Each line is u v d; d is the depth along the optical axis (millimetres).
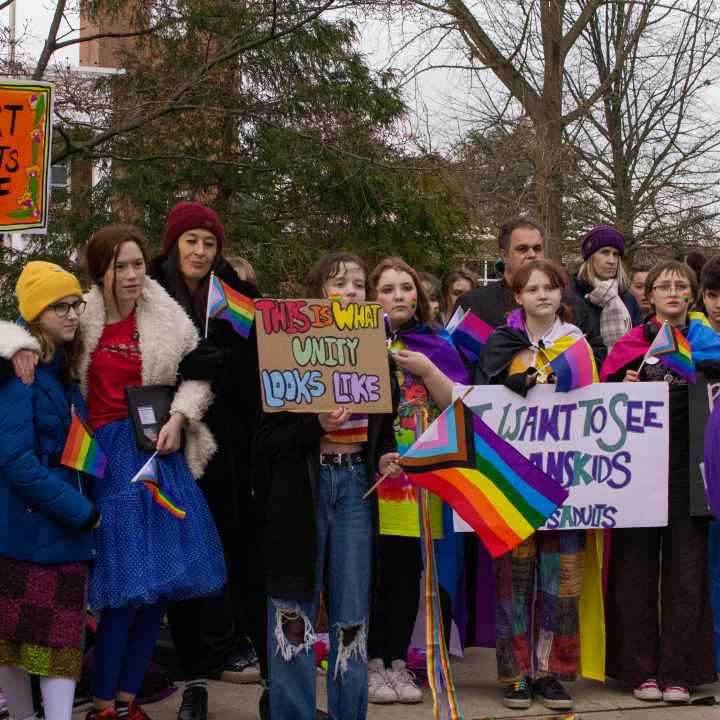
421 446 4211
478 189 18141
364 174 13188
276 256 13070
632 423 5047
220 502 4703
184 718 4539
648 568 5156
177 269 4734
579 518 4973
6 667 4074
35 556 3936
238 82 13133
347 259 4500
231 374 4688
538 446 5012
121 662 4258
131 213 13297
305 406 4051
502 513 4203
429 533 4301
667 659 5090
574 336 5062
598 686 5355
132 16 13633
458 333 5637
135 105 11852
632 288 7707
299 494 4062
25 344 3951
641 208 20500
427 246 14586
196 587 4230
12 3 11477
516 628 4961
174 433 4250
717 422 3883
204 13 12781
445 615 5387
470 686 5328
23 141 5094
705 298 5496
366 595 4180
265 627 4512
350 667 4145
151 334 4316
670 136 20562
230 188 13656
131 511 4141
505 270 5816
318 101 13188
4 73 11195
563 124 19672
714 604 5516
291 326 4094
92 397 4293
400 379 5180
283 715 4094
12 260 13117
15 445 3859
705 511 5043
